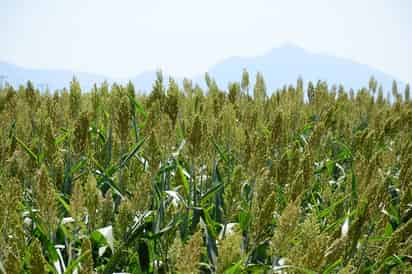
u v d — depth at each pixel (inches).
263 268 126.7
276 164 171.0
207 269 152.6
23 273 110.3
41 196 120.3
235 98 298.7
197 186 211.0
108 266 135.0
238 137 191.9
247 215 143.8
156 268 148.6
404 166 171.5
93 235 138.3
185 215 163.3
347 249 130.2
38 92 311.4
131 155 191.0
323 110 302.4
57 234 156.4
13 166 175.5
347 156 265.3
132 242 139.3
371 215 131.5
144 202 134.6
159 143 180.9
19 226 118.0
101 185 201.2
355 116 349.1
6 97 270.5
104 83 290.5
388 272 150.6
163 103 223.1
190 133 166.2
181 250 88.7
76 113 244.4
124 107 190.9
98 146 252.8
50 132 171.0
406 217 185.2
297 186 140.5
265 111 303.4
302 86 348.8
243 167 180.1
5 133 203.6
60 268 129.9
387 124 263.4
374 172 162.7
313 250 96.6
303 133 313.3
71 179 186.1
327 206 183.5
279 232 101.3
